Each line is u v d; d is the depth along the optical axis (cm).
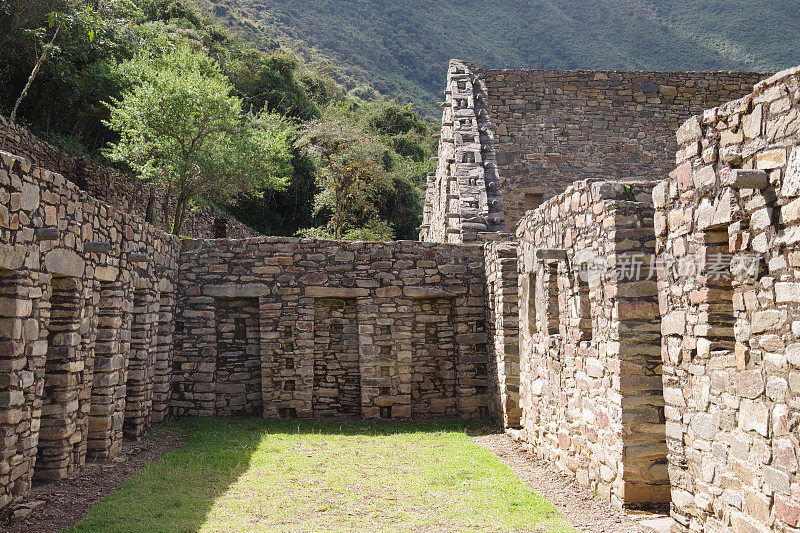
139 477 749
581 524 577
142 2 3025
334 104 3794
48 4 1488
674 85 1770
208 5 4884
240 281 1198
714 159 478
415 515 613
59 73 1547
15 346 590
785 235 396
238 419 1170
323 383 1204
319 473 786
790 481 388
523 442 979
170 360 1155
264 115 2419
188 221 1775
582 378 723
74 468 752
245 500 664
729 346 486
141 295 998
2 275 588
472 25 7306
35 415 641
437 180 2034
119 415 873
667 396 562
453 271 1230
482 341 1218
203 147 1577
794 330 385
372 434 1062
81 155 1523
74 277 727
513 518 598
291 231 2666
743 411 441
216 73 2031
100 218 801
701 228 497
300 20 6450
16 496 612
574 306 746
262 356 1189
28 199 610
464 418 1201
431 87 6381
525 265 994
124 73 1662
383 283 1209
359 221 2614
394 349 1206
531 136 1734
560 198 798
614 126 1745
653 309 618
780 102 402
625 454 609
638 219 627
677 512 541
